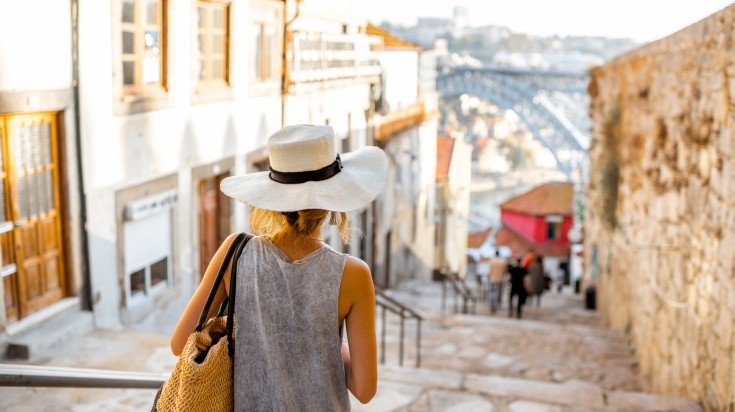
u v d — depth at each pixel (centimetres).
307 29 1523
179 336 194
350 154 215
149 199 912
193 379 179
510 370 1038
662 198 1043
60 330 738
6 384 263
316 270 188
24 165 719
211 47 1109
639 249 1238
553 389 696
